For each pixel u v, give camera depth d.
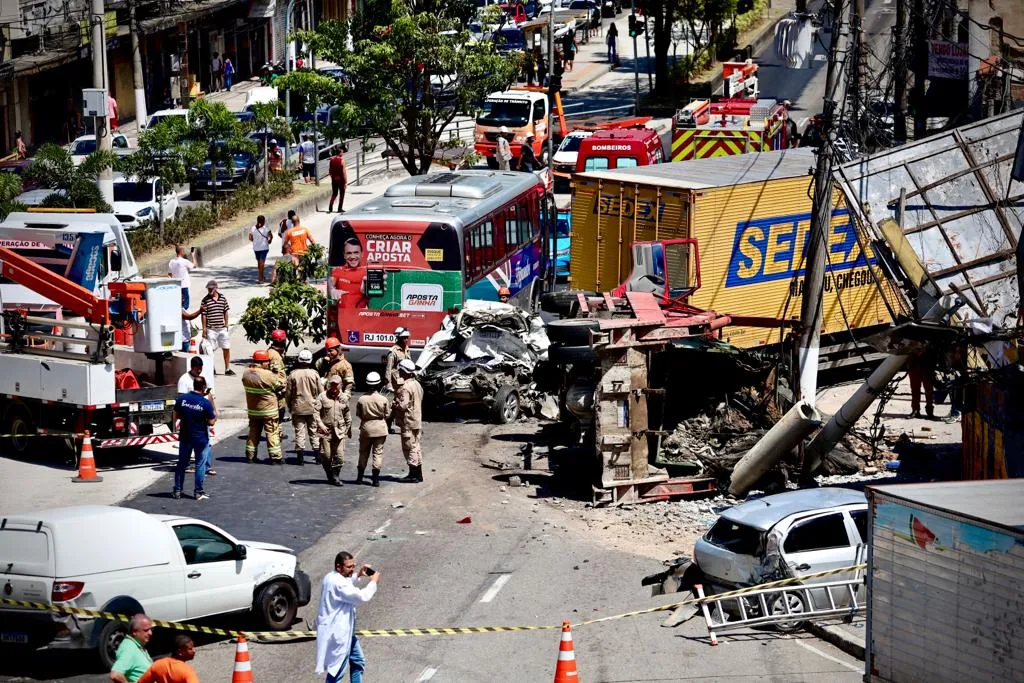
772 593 28.69
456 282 48.94
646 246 44.69
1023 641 21.66
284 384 41.91
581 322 40.66
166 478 39.97
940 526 23.00
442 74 64.69
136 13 104.06
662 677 26.14
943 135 40.12
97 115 66.25
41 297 49.25
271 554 29.27
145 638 22.47
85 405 39.09
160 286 41.56
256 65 128.50
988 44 64.19
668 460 39.06
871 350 50.97
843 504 29.75
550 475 40.62
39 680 25.92
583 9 145.00
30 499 37.25
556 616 29.75
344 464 42.09
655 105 112.12
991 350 34.38
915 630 23.66
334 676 24.27
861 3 39.03
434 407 48.94
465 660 27.17
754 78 94.94
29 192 69.19
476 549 34.19
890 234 37.53
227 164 78.06
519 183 58.03
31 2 92.50
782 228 48.00
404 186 53.44
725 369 40.78
